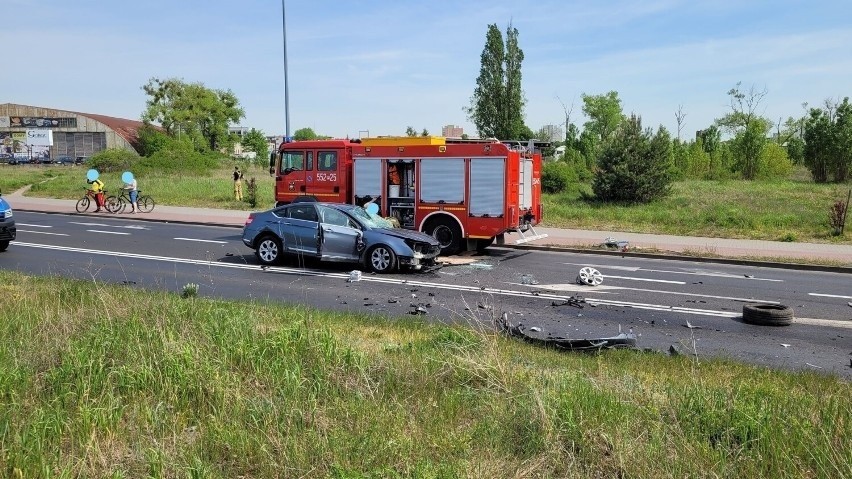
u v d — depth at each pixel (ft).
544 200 100.27
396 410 17.25
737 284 44.86
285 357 20.12
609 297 38.96
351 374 19.79
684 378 20.98
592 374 20.92
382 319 29.45
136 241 62.85
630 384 19.19
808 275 49.88
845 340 29.78
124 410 16.76
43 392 17.89
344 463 14.20
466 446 15.34
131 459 14.58
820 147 136.67
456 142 57.88
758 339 29.76
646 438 15.47
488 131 161.58
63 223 79.71
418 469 14.02
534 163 59.72
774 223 73.15
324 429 15.89
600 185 98.37
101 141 312.29
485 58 159.22
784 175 153.89
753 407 16.83
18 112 315.17
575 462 14.57
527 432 15.85
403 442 15.26
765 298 39.86
